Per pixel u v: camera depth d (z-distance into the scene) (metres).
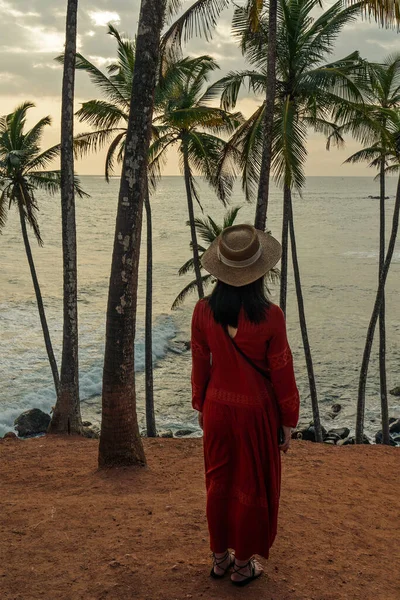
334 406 23.48
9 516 4.70
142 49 6.38
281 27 14.92
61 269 54.91
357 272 54.62
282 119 14.04
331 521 4.79
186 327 34.72
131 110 6.47
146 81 6.42
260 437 3.09
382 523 4.96
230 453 3.17
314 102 14.93
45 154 21.00
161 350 30.12
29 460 7.64
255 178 15.36
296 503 5.23
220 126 19.39
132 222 6.61
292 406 3.07
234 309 2.98
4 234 84.56
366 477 6.82
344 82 14.63
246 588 3.39
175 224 108.44
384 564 4.00
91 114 18.23
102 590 3.37
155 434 20.00
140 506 4.91
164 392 24.78
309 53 15.02
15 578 3.53
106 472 6.62
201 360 3.20
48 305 38.78
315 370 27.75
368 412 23.20
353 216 125.88
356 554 4.12
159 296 43.94
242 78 15.62
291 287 47.38
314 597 3.39
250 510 3.13
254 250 2.96
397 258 63.88
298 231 94.62
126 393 6.79
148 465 7.07
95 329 32.97
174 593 3.33
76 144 18.72
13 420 21.05
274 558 3.86
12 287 44.78
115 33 18.05
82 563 3.71
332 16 15.47
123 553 3.85
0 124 21.25
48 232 88.56
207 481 3.29
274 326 2.97
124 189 6.56
